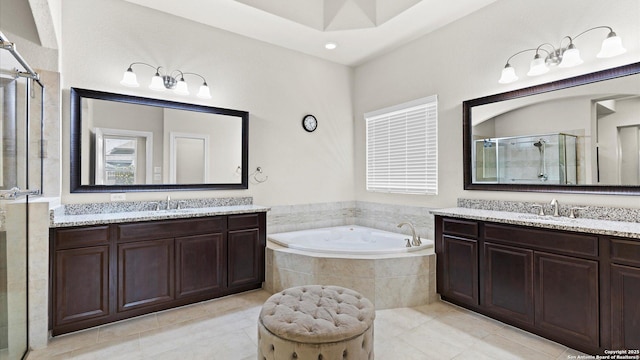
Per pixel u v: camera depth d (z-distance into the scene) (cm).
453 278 282
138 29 303
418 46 369
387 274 280
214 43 344
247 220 317
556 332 215
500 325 247
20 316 204
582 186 242
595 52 238
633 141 219
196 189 331
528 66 274
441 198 344
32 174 240
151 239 263
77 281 232
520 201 279
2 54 178
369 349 168
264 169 379
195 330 241
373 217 428
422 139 366
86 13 280
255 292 319
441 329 242
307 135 415
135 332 236
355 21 343
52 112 256
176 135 322
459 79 326
